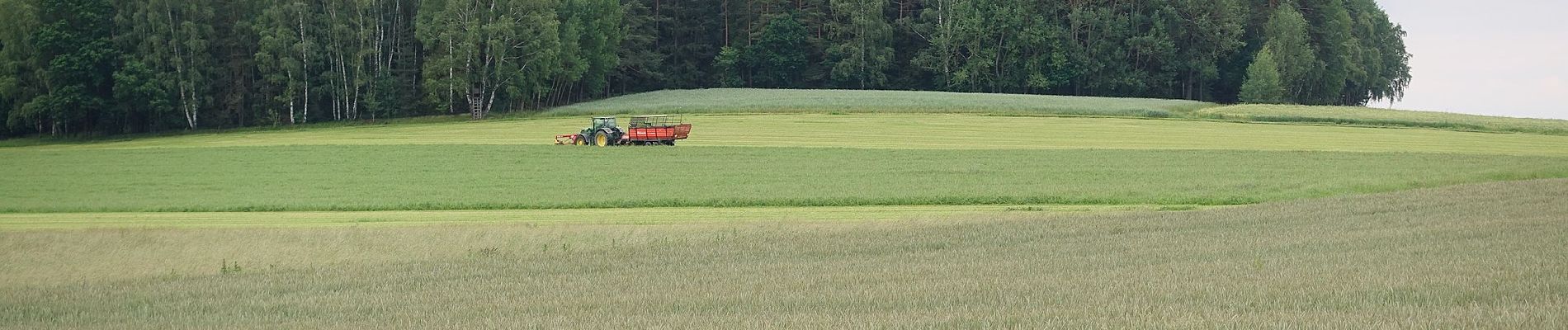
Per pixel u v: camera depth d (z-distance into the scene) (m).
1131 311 29.41
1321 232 49.12
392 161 115.69
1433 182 84.12
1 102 190.38
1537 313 26.94
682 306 33.28
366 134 164.38
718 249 49.00
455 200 82.44
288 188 93.31
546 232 58.34
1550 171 92.94
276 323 32.97
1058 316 28.83
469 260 48.03
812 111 187.25
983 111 186.12
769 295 35.06
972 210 74.69
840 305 32.56
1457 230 46.91
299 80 197.50
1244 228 52.16
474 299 36.31
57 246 55.97
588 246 54.28
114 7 192.38
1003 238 50.47
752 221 64.31
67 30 185.88
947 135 149.25
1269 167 103.31
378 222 68.12
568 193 86.38
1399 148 130.50
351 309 35.06
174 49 191.62
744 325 29.11
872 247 48.59
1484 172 93.31
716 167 106.75
